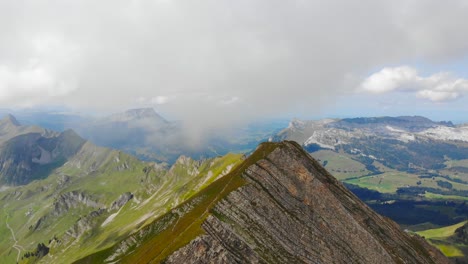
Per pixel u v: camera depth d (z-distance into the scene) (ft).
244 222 357.00
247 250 324.80
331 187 484.33
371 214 495.82
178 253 289.94
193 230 319.68
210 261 293.84
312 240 382.63
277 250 345.31
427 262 485.56
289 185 437.17
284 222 384.06
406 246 479.41
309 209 419.74
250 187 404.57
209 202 390.21
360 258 398.21
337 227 418.72
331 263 371.76
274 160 464.24
